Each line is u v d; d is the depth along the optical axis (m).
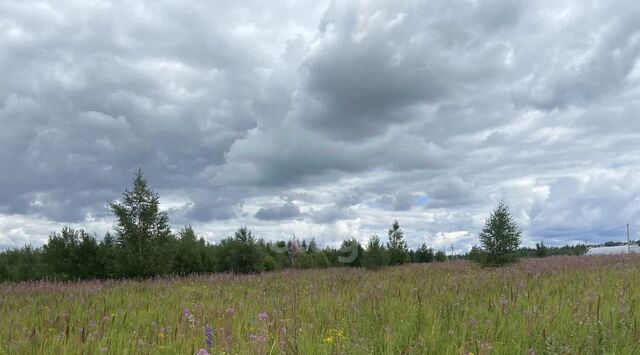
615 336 5.71
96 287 16.27
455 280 13.47
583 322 6.45
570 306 7.63
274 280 18.17
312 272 24.83
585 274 14.06
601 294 8.85
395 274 18.89
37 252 27.12
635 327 5.77
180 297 12.14
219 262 27.92
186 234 27.77
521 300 8.53
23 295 14.14
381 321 7.05
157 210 23.58
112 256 22.94
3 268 24.44
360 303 9.06
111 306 10.66
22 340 6.17
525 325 6.30
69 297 12.98
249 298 11.53
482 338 5.77
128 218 23.06
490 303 8.06
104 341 6.07
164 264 23.22
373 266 27.12
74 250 22.73
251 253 27.12
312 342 5.82
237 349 5.68
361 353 5.42
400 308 8.05
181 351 5.61
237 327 6.85
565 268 17.81
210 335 5.73
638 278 12.22
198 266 26.75
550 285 11.02
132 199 23.23
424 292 10.48
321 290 12.62
